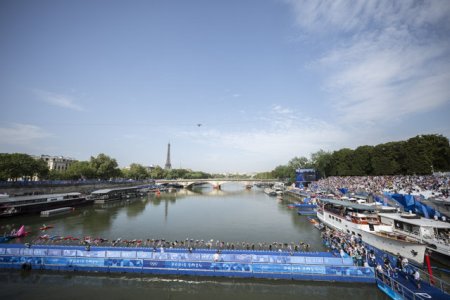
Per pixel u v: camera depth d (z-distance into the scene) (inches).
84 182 5285.4
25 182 3811.5
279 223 3120.1
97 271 1480.1
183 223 3117.6
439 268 1504.7
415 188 3228.3
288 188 7657.5
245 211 4074.8
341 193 4360.2
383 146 5236.2
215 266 1434.5
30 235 2402.8
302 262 1409.9
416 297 1116.5
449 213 2117.4
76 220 3216.0
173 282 1416.1
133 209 4242.1
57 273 1482.5
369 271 1358.3
